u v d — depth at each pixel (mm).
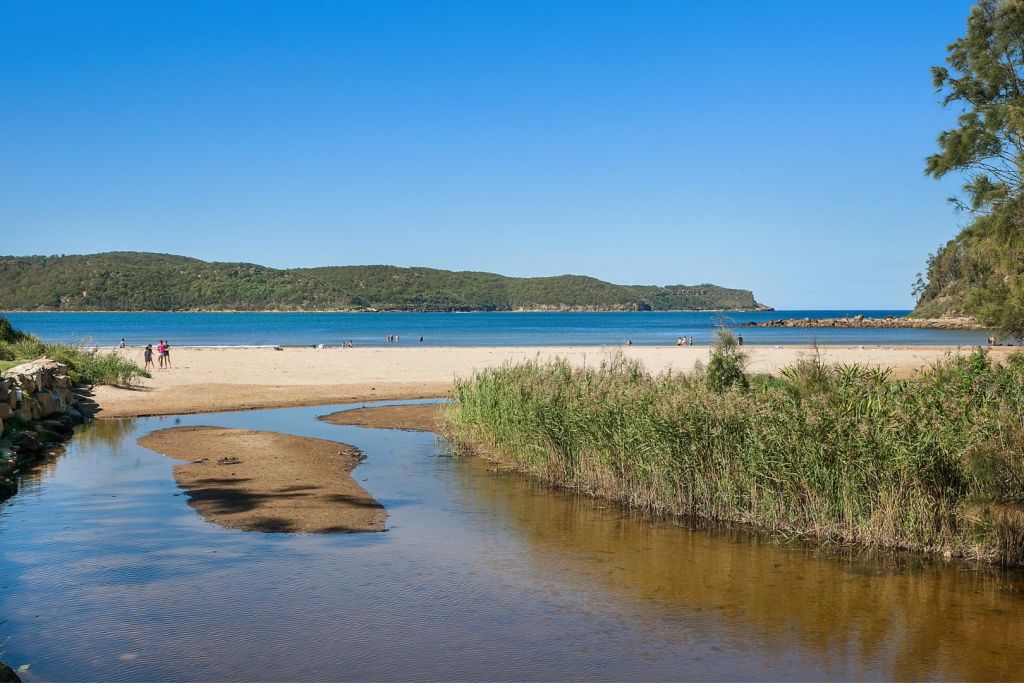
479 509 12188
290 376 35375
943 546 9719
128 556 9352
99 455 16359
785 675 6398
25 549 9594
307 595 8117
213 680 6172
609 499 12953
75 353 30594
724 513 11586
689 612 7820
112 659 6539
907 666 6570
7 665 6156
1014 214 12336
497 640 7062
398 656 6688
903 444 10031
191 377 33875
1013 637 7203
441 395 29500
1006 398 11500
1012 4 13891
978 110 13641
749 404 12125
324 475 14367
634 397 13602
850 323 141875
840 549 10047
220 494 12617
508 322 176250
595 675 6379
